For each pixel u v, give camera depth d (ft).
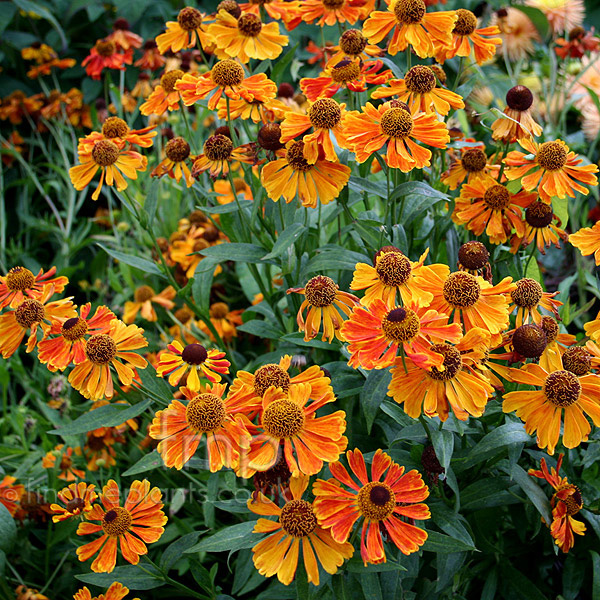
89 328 2.77
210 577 2.81
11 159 5.61
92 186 5.49
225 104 3.05
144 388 2.82
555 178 2.92
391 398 2.82
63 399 3.58
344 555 2.49
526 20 4.60
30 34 5.93
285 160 2.84
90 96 5.57
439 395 2.52
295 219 3.09
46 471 3.45
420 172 3.11
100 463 3.36
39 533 3.36
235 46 3.10
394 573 2.69
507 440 2.59
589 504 2.83
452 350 2.52
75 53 6.05
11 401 4.29
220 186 3.98
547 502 2.70
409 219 3.03
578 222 4.16
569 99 4.57
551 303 2.77
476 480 2.80
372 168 3.34
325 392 2.56
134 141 3.16
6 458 3.48
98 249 5.22
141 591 3.20
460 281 2.59
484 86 4.51
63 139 5.42
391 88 2.88
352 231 3.08
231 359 3.32
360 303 2.68
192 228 4.15
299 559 2.56
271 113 3.11
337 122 2.79
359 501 2.51
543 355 2.72
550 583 3.14
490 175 3.14
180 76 3.24
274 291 3.34
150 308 3.81
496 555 2.99
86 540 3.23
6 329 2.88
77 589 3.23
